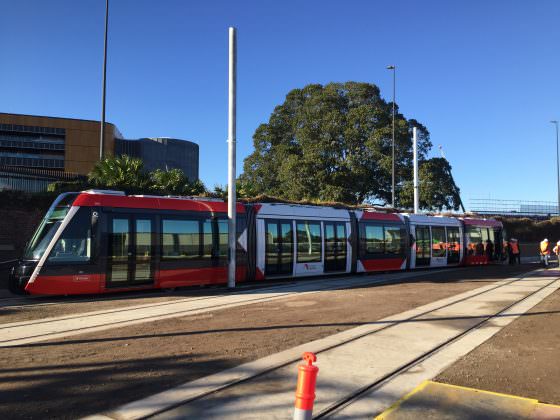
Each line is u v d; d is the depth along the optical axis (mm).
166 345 7965
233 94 16875
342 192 48594
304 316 10789
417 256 24891
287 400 5371
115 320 10203
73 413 4938
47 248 13039
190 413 4980
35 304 12477
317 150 50375
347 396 5539
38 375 6250
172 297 13922
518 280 19469
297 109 57969
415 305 12516
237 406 5180
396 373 6527
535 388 5941
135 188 22922
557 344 8320
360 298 13773
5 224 19750
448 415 4988
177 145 108188
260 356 7266
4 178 25359
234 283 16250
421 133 52781
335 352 7578
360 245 21766
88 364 6777
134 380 6047
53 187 22781
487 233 30609
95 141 92375
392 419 4887
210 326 9594
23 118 88125
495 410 5133
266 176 58562
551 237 56219
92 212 13703
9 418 4805
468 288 16438
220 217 16688
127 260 14156
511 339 8711
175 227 15383
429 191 49062
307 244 19438
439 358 7336
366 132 51781
